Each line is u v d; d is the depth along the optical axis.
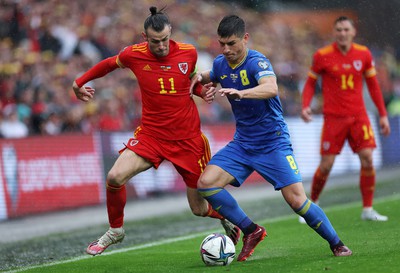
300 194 22.41
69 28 56.09
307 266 21.06
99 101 52.25
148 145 23.64
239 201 46.19
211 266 22.38
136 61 23.64
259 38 71.00
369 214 33.72
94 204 46.78
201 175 22.77
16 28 53.84
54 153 44.84
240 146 22.83
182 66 23.61
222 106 60.41
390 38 78.12
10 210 42.34
